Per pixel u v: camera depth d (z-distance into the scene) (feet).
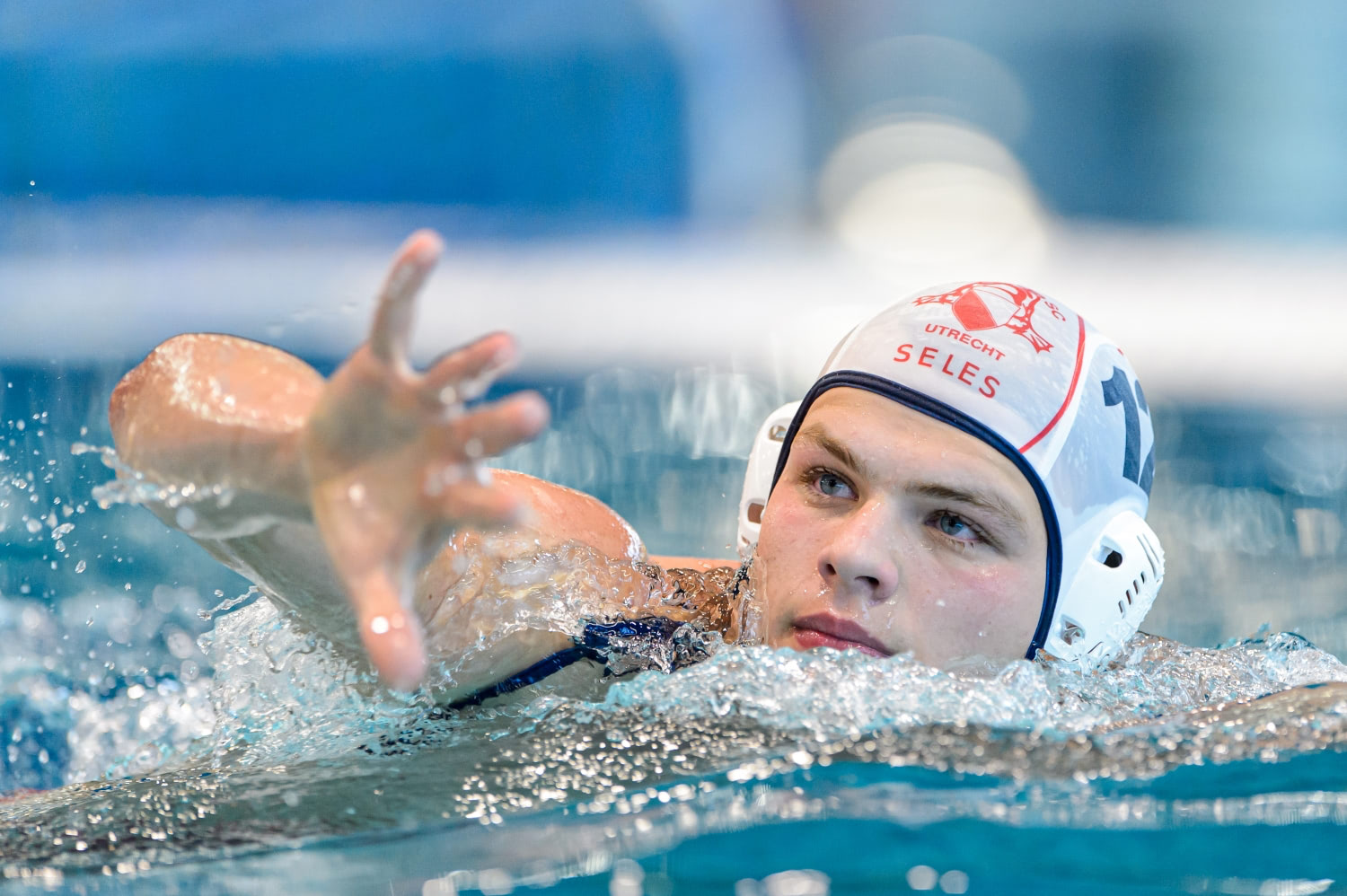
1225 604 33.09
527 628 18.11
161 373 14.33
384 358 11.55
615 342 77.30
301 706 18.04
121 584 30.83
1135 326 91.35
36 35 124.06
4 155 119.65
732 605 21.08
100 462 36.63
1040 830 13.94
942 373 18.90
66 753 22.03
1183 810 14.57
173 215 119.85
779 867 12.98
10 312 78.43
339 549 11.49
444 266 115.24
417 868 13.34
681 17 146.41
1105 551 19.98
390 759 16.58
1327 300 102.63
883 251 135.85
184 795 15.79
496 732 17.17
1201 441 52.70
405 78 136.87
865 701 16.87
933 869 12.94
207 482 13.32
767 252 131.03
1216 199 147.74
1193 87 148.56
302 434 12.20
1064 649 19.44
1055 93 152.97
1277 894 12.53
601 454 48.55
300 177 132.46
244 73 130.31
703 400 58.85
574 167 142.72
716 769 15.53
